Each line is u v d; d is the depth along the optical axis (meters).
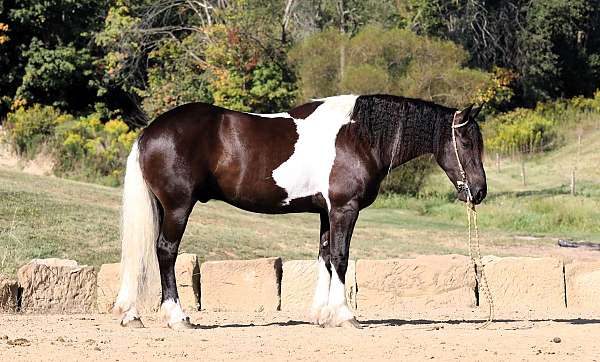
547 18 57.91
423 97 40.38
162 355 9.58
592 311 14.66
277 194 11.97
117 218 22.50
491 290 15.24
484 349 10.04
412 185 39.00
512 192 40.16
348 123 12.05
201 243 21.05
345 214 11.92
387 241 25.75
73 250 18.91
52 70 41.88
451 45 41.50
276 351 9.83
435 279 15.00
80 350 9.82
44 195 24.25
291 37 45.06
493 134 51.78
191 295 15.02
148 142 11.81
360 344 10.29
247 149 11.86
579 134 52.47
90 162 35.75
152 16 45.00
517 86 58.75
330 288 12.05
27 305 14.35
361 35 40.81
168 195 11.76
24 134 36.41
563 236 29.72
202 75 42.38
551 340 10.66
